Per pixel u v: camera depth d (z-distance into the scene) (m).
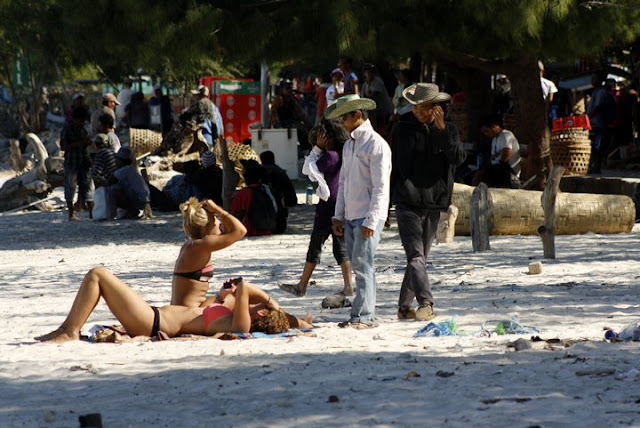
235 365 14.97
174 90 122.00
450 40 44.66
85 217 56.69
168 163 63.38
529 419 10.79
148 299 25.61
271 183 54.06
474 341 17.36
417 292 20.62
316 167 24.36
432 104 20.09
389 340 18.03
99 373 14.59
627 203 41.81
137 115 87.38
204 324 18.94
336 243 24.72
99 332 18.62
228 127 92.56
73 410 11.98
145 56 42.41
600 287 25.27
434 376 13.58
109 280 18.70
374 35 41.75
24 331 20.77
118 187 54.12
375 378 13.56
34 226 52.94
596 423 10.50
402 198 20.36
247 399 12.35
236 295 18.84
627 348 15.78
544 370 13.77
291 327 19.91
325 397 12.35
